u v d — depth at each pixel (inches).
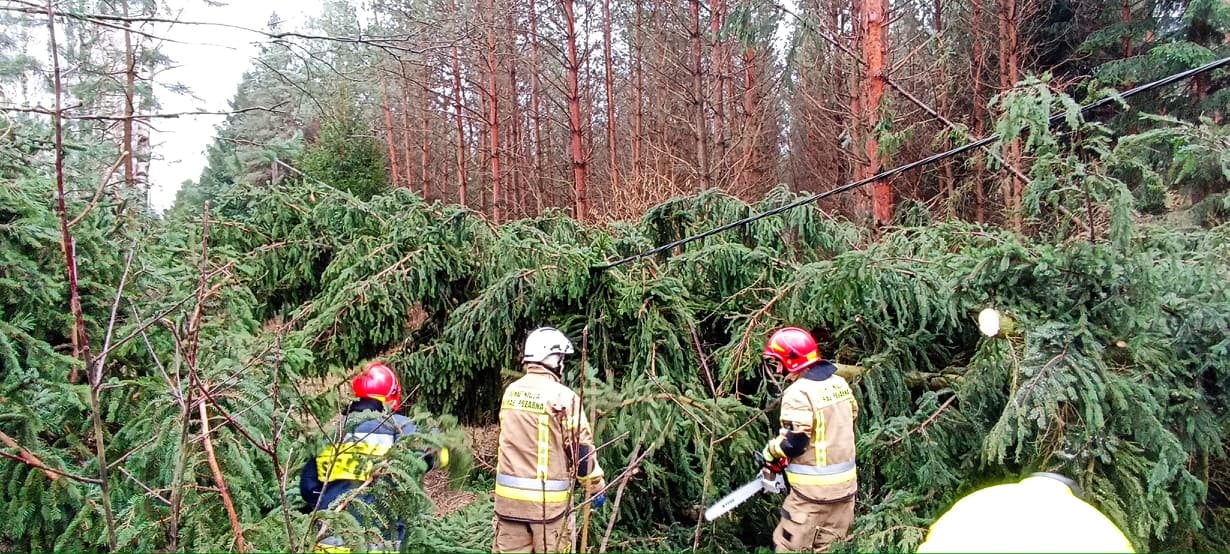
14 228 107.0
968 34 600.7
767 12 326.6
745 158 509.0
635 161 571.8
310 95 174.4
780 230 240.2
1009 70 515.5
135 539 93.7
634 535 178.5
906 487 156.4
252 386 99.0
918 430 153.7
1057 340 132.8
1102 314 135.3
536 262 221.6
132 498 96.3
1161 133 124.9
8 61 128.3
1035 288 143.6
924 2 531.8
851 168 572.4
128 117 108.2
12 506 92.7
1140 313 128.4
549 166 847.7
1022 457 144.6
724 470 169.3
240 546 83.3
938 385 175.9
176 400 87.9
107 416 106.8
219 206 257.3
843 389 140.7
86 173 129.1
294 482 129.6
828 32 394.9
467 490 205.0
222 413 87.0
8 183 112.6
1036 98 125.1
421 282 238.2
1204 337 140.8
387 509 95.0
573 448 98.2
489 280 245.8
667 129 687.7
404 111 796.0
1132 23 473.1
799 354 139.5
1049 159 129.7
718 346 219.3
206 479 98.7
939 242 201.0
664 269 233.8
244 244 260.1
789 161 946.1
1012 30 503.5
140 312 113.3
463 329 225.6
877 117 310.8
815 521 135.7
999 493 54.7
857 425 171.6
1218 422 140.3
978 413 152.7
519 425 129.7
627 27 690.8
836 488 135.7
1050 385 127.0
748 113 553.3
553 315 227.5
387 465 91.7
